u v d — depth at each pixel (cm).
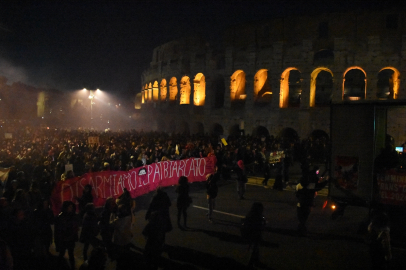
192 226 1339
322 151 2984
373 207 1111
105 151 2394
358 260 1015
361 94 4391
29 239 911
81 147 2625
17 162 1798
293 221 1407
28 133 4506
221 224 1367
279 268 960
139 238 1192
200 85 5306
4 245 581
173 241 1167
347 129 1174
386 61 3694
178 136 4175
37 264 962
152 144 2738
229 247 1114
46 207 964
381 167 1105
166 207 1030
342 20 4022
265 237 1214
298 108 4134
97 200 1513
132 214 1017
